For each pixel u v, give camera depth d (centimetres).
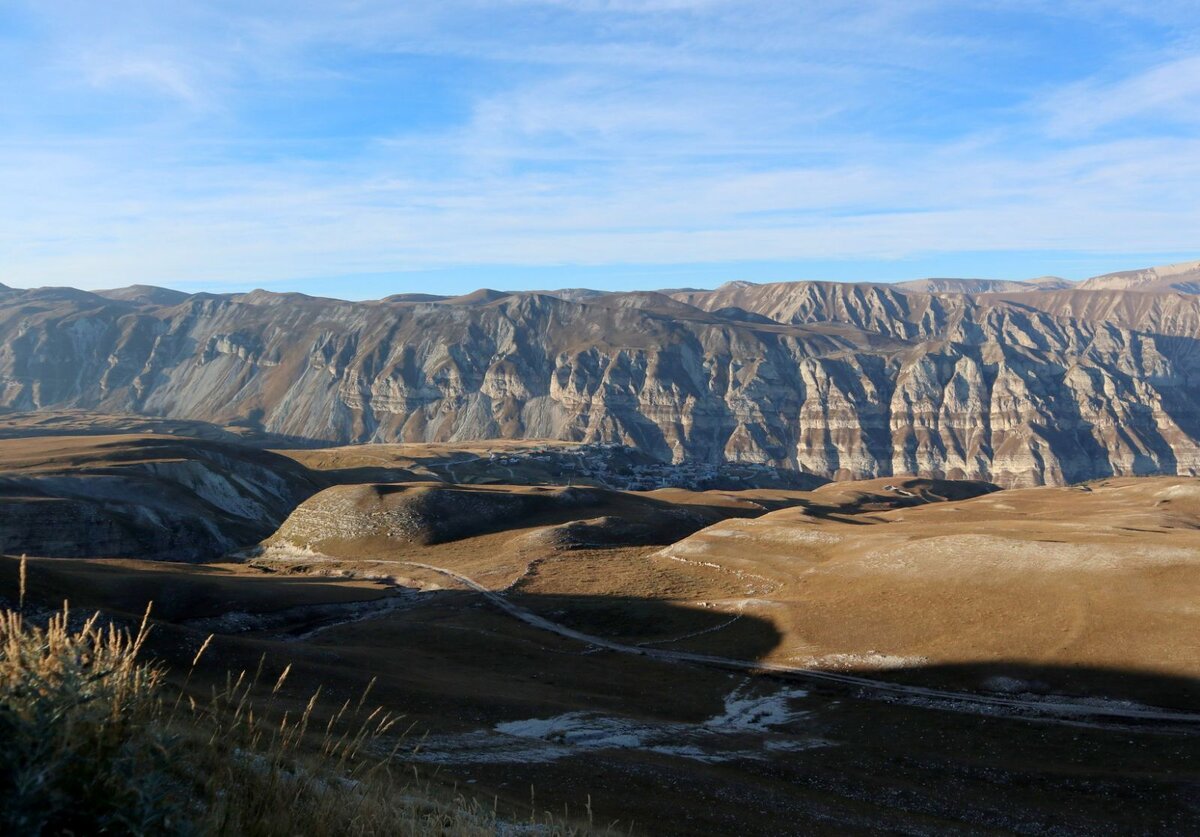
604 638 9181
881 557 9506
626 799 3828
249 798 988
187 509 18638
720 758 5128
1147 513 13038
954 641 7131
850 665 7225
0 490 16175
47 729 660
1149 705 5609
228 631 9200
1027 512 17038
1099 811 4294
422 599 11475
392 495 17462
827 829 3781
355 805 1182
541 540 14350
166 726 921
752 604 9288
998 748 5322
